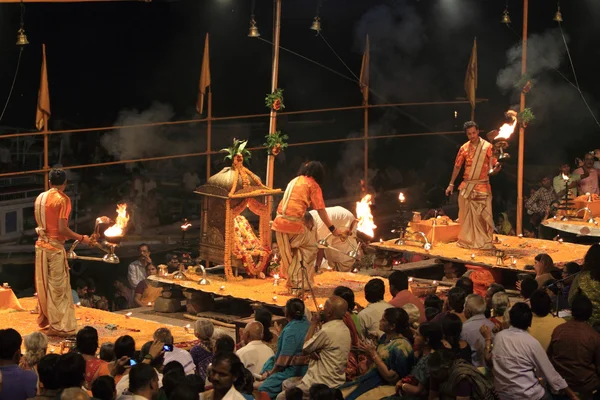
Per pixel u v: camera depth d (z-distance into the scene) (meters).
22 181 22.67
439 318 10.59
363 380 10.15
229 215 15.75
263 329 11.21
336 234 15.03
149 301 16.92
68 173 23.77
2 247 21.27
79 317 14.30
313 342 10.20
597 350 9.61
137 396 8.12
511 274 17.70
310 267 15.16
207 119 18.19
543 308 10.20
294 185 15.02
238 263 16.06
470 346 10.36
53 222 13.30
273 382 10.54
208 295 15.82
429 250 18.16
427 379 9.53
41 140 24.08
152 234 23.45
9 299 14.66
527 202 21.84
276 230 15.02
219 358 8.25
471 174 18.23
